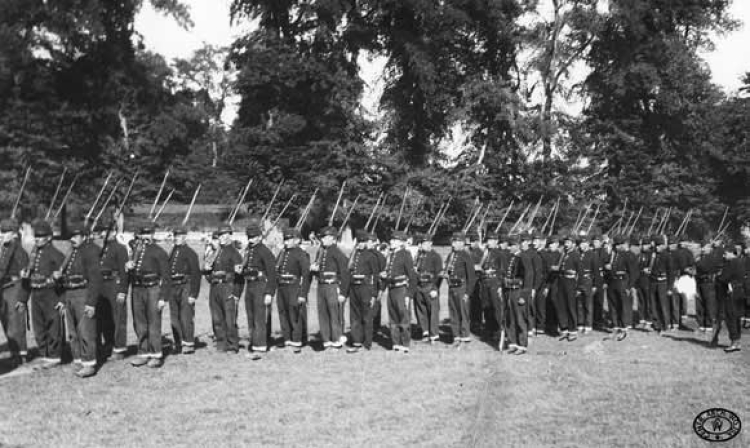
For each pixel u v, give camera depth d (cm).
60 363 1377
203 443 945
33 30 4491
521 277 1544
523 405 1121
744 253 1568
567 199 4850
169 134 5650
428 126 5034
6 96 4341
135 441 955
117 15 4728
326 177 4553
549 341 1708
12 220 1392
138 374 1307
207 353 1498
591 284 1780
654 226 4888
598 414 1073
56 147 4338
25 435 977
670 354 1541
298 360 1437
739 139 6075
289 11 4966
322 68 4591
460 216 4638
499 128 4928
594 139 4994
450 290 1636
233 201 4834
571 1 4991
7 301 1360
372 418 1052
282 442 947
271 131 4609
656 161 5134
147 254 1377
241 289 1541
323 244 1574
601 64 5016
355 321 1558
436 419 1045
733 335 1565
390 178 4681
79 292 1324
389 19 4856
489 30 4869
